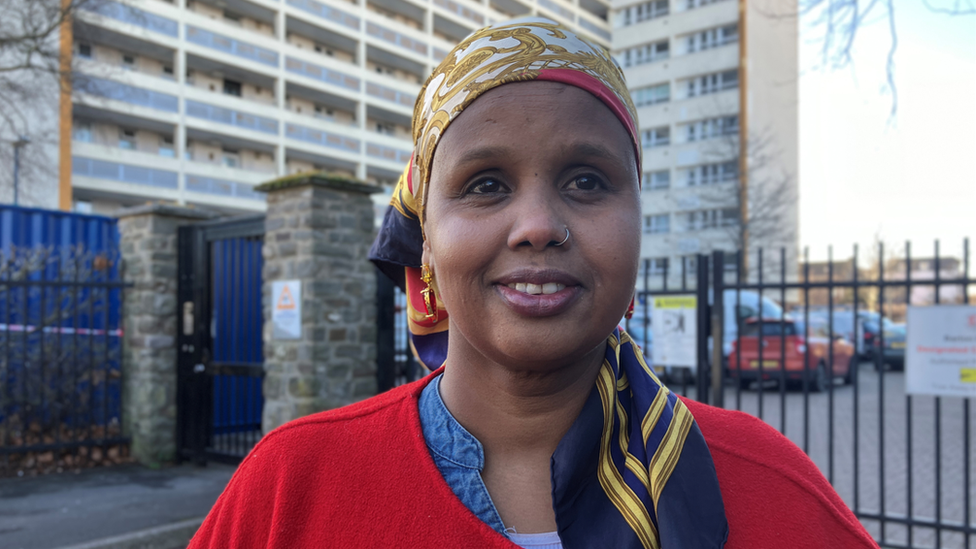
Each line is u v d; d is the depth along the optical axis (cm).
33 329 612
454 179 68
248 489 79
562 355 64
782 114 4791
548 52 67
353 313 546
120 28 3878
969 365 363
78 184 3847
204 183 4375
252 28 4822
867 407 966
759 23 4441
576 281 64
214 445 618
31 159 1830
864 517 387
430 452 74
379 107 5356
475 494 71
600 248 64
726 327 980
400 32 5491
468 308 67
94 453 626
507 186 67
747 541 69
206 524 84
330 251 530
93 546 401
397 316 593
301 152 4903
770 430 81
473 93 67
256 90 4831
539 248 63
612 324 67
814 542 70
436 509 70
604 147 66
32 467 585
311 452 78
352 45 5288
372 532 71
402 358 586
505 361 67
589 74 68
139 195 4091
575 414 73
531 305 63
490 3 6128
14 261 588
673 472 70
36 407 616
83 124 3981
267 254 554
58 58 1355
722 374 436
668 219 4578
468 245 65
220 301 629
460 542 68
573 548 67
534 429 72
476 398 74
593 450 71
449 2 5856
